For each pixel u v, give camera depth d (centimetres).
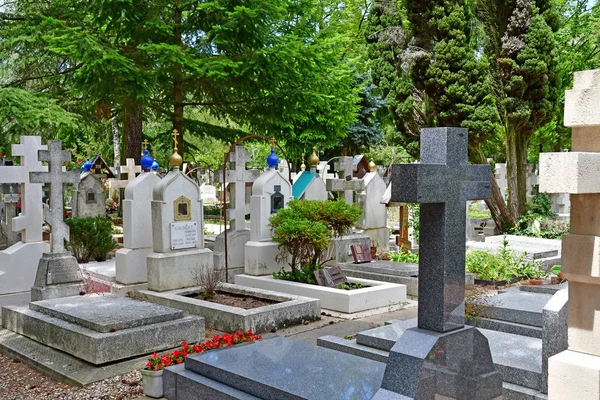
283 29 2159
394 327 709
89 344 692
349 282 1114
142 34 1833
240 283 1173
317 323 917
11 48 2120
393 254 1434
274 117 2005
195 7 1845
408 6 1819
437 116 1823
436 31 1777
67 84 2173
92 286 1048
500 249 1326
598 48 2530
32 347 768
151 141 2828
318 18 2252
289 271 1219
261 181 1220
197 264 1112
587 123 320
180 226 1101
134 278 1131
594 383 317
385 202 1507
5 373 705
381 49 1991
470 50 1750
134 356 714
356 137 3500
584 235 322
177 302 947
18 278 1013
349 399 459
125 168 2041
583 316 330
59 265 961
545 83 1864
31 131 1958
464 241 432
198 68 1711
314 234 1063
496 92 1927
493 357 589
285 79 1911
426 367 400
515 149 1975
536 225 1894
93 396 614
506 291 907
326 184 1479
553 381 334
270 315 864
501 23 1888
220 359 576
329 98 2109
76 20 1950
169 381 591
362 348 663
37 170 1047
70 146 2670
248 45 1869
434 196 404
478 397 445
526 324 724
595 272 315
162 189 1080
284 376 519
